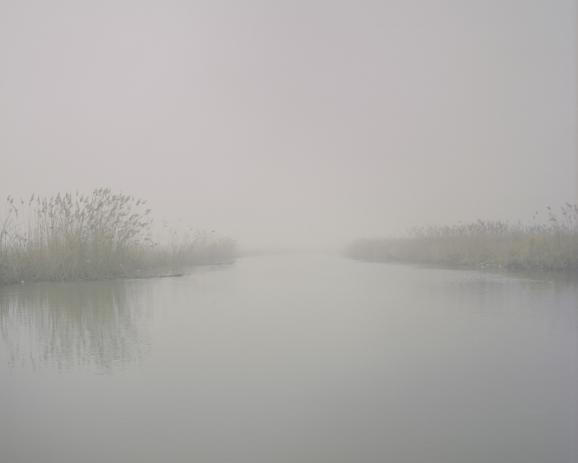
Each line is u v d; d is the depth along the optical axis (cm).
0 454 377
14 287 1352
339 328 809
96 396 500
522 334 745
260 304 1066
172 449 385
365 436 406
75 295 1198
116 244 1759
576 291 1173
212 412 459
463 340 716
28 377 561
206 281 1534
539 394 496
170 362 618
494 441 394
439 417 443
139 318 906
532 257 1755
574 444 387
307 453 377
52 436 408
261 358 638
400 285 1376
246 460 366
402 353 654
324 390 514
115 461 366
